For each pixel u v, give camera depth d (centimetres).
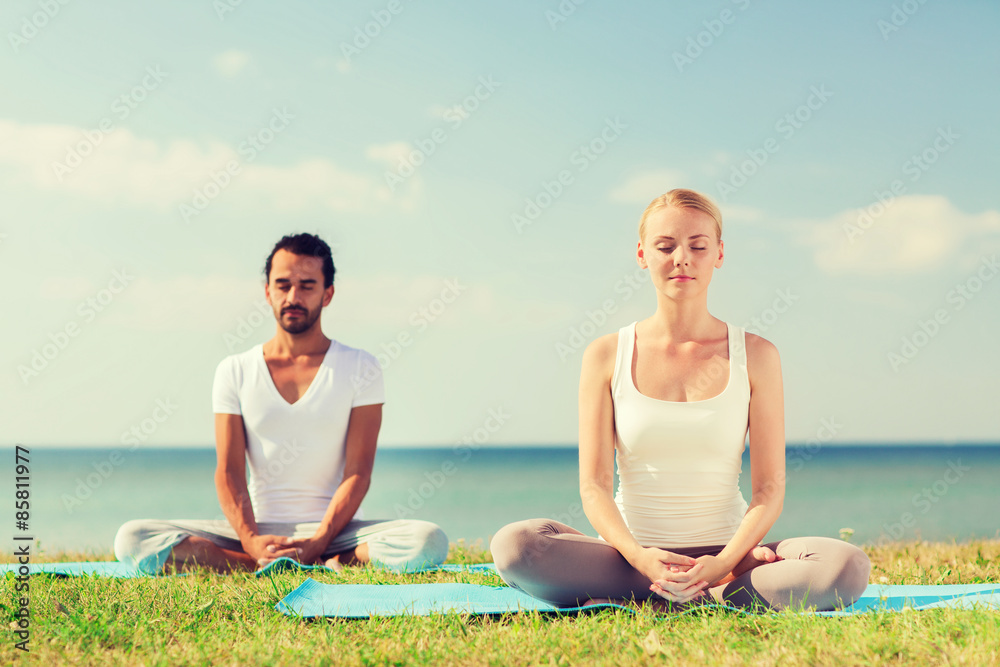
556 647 233
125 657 229
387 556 425
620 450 312
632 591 287
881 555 507
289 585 335
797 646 221
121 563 450
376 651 231
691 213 308
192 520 448
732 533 304
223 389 467
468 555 519
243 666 221
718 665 212
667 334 314
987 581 375
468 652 231
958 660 204
